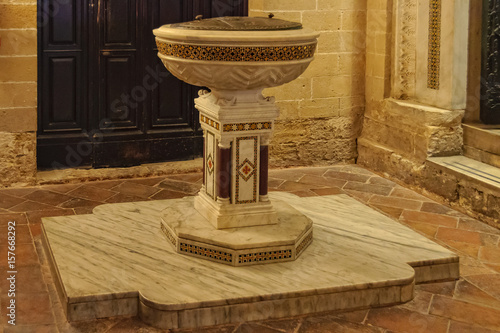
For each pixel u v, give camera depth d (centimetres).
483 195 598
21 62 644
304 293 422
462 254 525
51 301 436
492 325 415
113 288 421
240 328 407
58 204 620
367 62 767
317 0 740
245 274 444
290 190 682
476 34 665
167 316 403
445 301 446
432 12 682
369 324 416
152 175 717
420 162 685
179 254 475
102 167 722
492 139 644
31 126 659
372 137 770
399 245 500
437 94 688
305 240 486
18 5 632
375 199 657
